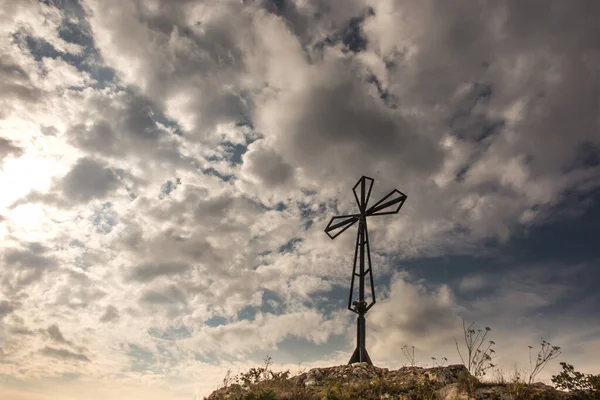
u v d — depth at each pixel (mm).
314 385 12992
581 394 10211
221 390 13438
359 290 16000
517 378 11055
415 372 12914
